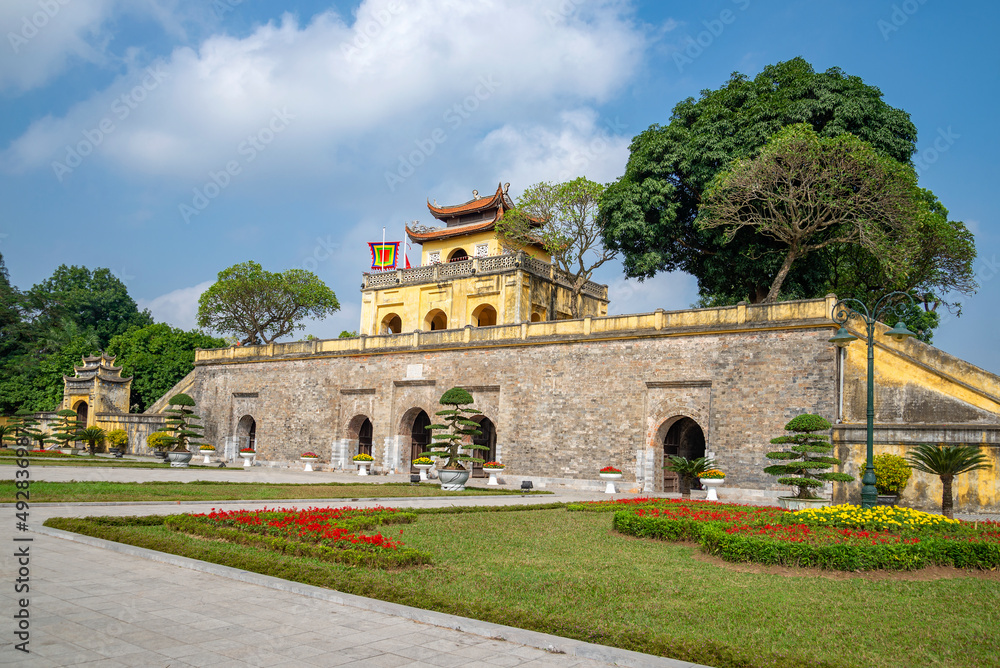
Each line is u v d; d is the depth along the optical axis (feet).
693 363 100.22
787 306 92.99
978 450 70.59
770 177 103.30
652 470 102.37
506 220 144.97
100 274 285.64
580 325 112.78
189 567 35.70
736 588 35.12
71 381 185.57
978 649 25.85
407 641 24.38
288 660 21.85
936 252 115.44
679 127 124.98
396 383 137.18
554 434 112.78
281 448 151.94
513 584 34.32
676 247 132.16
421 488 98.84
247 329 197.77
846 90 114.83
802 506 73.97
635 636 24.68
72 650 21.94
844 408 88.33
